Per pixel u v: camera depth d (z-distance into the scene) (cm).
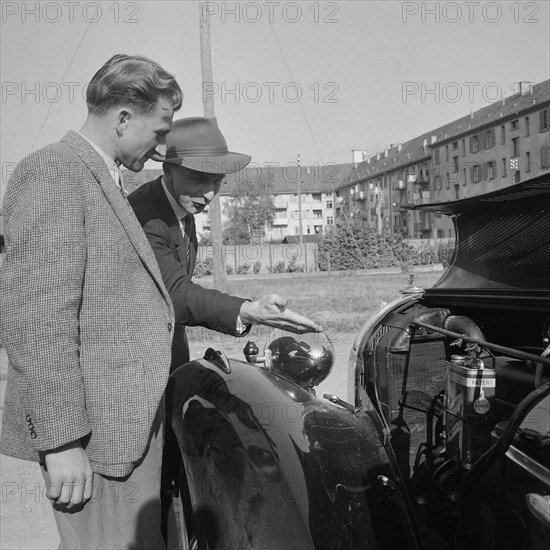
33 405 179
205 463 224
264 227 5444
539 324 253
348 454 215
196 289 261
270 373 268
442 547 228
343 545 185
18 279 180
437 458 247
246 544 195
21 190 188
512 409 201
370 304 1406
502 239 255
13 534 347
